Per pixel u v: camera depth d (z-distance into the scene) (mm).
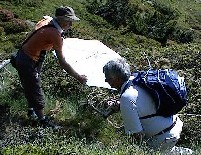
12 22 6695
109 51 4020
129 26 8336
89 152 2441
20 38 6184
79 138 3092
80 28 7020
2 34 6441
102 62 3861
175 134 2559
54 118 3318
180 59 4773
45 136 2855
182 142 3508
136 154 2441
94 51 3963
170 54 4965
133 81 2473
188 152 2896
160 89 2436
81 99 3611
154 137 2553
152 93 2434
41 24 2912
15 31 6625
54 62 3941
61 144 2545
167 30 8477
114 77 2449
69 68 2980
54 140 2707
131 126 2434
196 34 9289
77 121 3305
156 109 2471
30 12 7516
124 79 2453
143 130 2521
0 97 3428
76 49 3963
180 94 2449
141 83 2451
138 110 2436
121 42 7336
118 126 3316
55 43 2881
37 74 3004
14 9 7430
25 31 6715
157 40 8344
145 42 7914
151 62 4723
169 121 2531
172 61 4754
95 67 3797
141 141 2529
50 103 3484
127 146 2564
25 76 2969
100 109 3400
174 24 8664
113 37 7371
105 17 8500
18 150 2396
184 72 4461
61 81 3754
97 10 8609
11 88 3553
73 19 2865
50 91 3707
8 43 6113
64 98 3658
